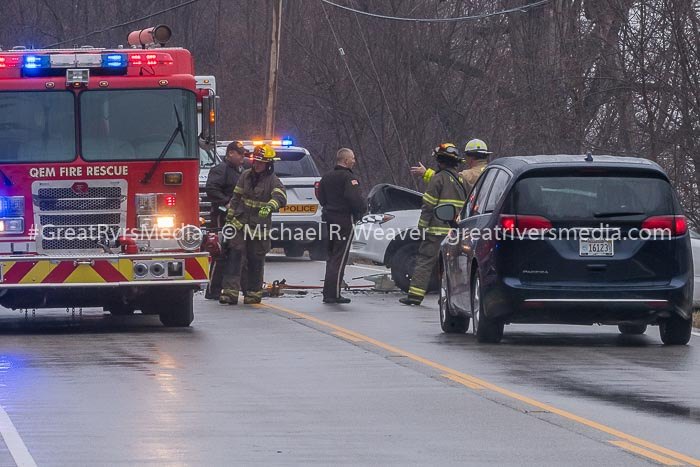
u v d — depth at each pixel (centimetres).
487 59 12119
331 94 13262
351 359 3909
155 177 4616
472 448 2606
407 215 6488
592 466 2445
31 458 2509
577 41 10000
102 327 4903
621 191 4125
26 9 17200
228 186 5941
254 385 3403
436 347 4219
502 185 4250
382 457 2520
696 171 8294
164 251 4603
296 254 9556
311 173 8806
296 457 2519
